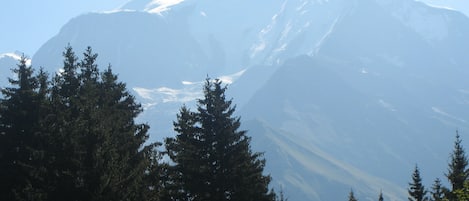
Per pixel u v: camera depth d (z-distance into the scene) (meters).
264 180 44.56
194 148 42.50
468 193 32.19
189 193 42.31
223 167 41.75
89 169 31.69
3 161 38.53
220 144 42.44
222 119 43.50
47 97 42.41
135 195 32.94
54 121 39.91
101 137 33.09
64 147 32.66
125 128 43.38
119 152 37.88
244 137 43.97
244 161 42.38
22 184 36.22
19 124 39.81
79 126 33.53
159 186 40.53
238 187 41.16
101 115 36.78
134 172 33.44
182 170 42.34
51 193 31.52
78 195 31.23
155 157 40.69
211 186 41.28
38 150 36.16
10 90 41.28
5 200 36.81
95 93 42.00
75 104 39.91
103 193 30.78
